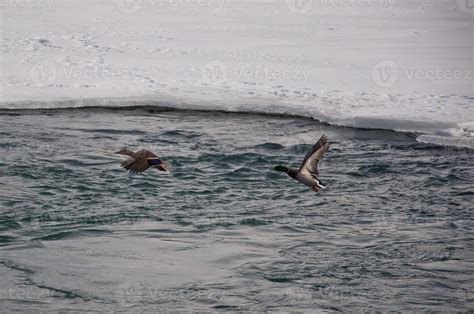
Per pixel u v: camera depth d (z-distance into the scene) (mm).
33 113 21484
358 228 14430
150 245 13359
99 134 19750
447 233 14227
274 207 15383
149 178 16594
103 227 14062
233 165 17734
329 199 15883
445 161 18328
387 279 12320
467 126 20609
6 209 14586
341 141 19812
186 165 17547
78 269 12336
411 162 18219
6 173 16375
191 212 14953
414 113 22297
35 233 13680
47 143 18656
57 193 15539
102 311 11039
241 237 13867
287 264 12750
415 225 14609
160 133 20078
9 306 11062
